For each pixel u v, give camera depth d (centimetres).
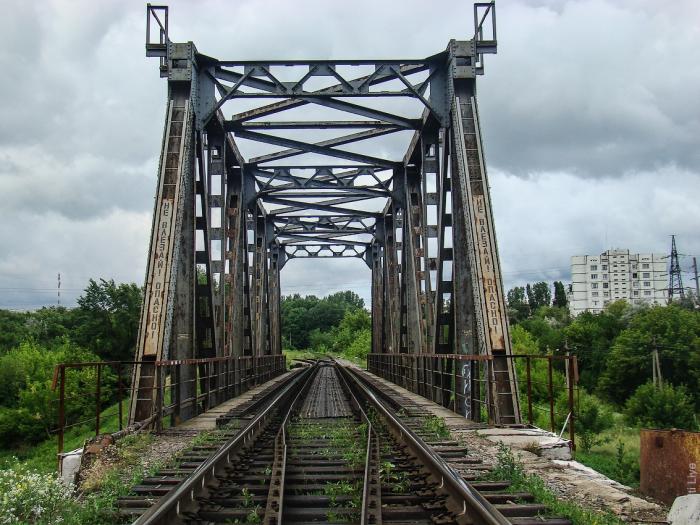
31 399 3225
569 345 6288
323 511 577
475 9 1609
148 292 1341
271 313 3997
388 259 3366
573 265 13925
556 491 677
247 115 1944
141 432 1091
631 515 589
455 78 1587
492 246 1394
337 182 2736
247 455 867
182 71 1567
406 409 1460
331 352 11938
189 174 1606
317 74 1719
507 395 1254
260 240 3475
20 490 608
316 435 1102
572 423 991
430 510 581
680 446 736
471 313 1538
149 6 1582
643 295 13475
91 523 570
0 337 5572
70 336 4128
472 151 1504
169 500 523
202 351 1733
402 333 2644
